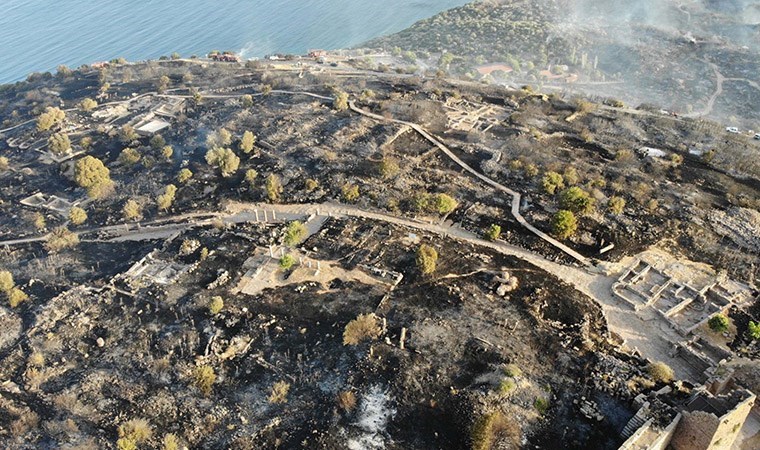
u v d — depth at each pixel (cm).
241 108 16125
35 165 14600
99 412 7588
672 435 6550
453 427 6750
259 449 6838
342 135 13825
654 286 8781
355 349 7875
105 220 12188
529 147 12769
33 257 11225
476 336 7906
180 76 19250
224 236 10819
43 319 9331
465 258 9538
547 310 8425
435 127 14088
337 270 9531
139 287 9794
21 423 7462
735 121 17938
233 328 8619
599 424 6731
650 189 11169
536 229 10244
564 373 7356
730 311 8331
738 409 6172
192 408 7512
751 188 11288
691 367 7544
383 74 18875
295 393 7494
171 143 14875
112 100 17750
